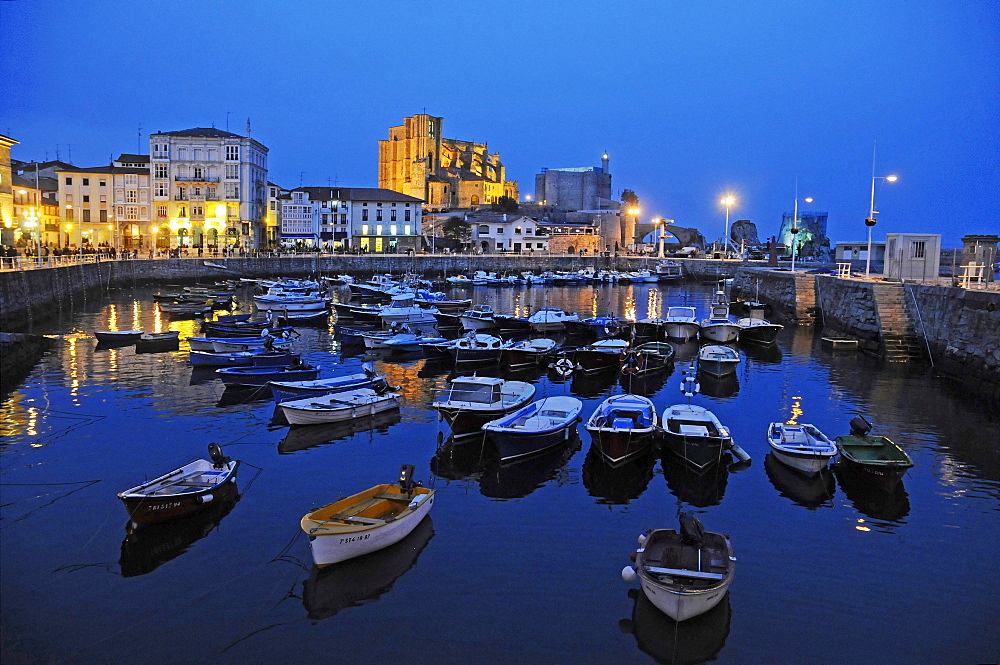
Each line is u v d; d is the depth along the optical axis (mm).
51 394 35562
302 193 139500
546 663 15172
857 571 18688
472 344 45594
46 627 16203
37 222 86438
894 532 20828
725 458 26734
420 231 146500
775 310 75938
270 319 62188
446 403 28953
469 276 123750
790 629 16297
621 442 25453
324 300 74562
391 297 80312
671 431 26406
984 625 16531
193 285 94500
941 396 36906
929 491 23844
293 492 23266
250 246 118438
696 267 128125
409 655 15398
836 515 21906
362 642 15789
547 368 44469
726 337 55000
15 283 54500
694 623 16359
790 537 20453
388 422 31344
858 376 42000
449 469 25641
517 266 138250
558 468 25922
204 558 19016
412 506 20031
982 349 38594
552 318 61375
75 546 19625
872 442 25719
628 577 17547
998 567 18984
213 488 21375
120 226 115938
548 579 18125
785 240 169625
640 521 21422
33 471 24938
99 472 24922
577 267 141875
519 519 21469
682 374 42969
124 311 68125
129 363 43281
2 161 86562
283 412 30281
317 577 18109
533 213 195500
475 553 19359
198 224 116625
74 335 53750
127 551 19375
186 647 15617
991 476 25203
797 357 48656
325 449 27594
